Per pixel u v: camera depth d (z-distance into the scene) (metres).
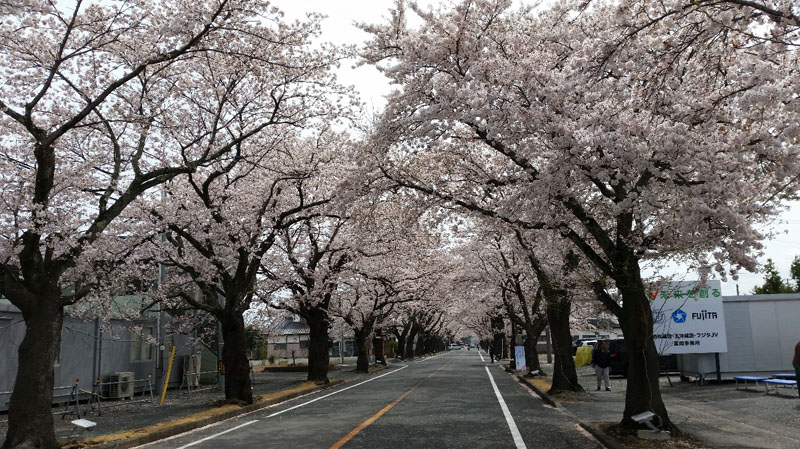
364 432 10.78
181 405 17.06
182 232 16.67
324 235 24.69
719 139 8.20
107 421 13.46
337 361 57.50
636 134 8.31
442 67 10.92
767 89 6.68
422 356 72.19
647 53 7.69
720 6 7.07
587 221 10.27
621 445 8.57
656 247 9.84
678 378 22.22
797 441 8.74
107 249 15.96
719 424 10.53
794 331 18.31
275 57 13.49
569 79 8.34
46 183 10.42
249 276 17.86
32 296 9.90
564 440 9.70
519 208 10.46
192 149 16.58
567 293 16.30
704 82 8.15
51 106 13.77
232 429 12.26
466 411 14.09
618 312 10.45
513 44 10.21
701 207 7.69
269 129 17.58
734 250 8.27
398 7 11.13
